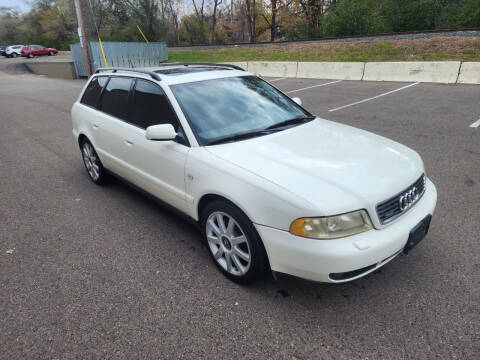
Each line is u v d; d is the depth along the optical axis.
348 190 2.37
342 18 20.48
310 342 2.30
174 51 27.84
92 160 4.90
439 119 7.68
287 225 2.33
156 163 3.40
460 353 2.18
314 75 15.76
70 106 11.69
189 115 3.17
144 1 34.47
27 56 42.16
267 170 2.57
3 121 9.69
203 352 2.25
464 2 22.95
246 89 3.73
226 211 2.71
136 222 3.96
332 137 3.18
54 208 4.36
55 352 2.29
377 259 2.32
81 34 17.72
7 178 5.43
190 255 3.31
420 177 2.85
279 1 32.06
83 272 3.10
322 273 2.28
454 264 3.01
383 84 12.80
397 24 22.88
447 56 13.70
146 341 2.35
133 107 3.80
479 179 4.65
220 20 43.84
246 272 2.73
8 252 3.44
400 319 2.46
